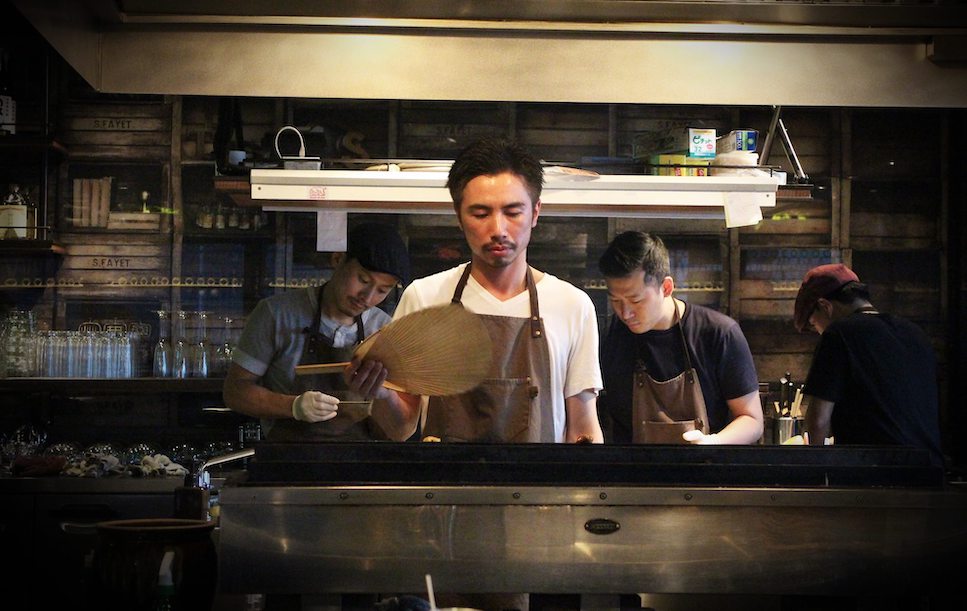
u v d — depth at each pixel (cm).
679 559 202
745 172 389
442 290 279
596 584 200
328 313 370
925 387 348
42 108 512
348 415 354
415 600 197
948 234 532
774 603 252
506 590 199
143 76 257
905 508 206
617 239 380
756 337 527
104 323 515
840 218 531
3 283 512
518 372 268
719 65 266
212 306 518
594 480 205
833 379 347
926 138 535
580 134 531
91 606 201
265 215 520
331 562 197
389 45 261
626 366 392
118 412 509
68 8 241
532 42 262
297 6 246
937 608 219
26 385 478
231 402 360
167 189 520
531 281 276
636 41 264
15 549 418
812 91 269
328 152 467
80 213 516
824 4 245
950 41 264
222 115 446
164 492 418
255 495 196
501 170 254
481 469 204
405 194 374
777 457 211
